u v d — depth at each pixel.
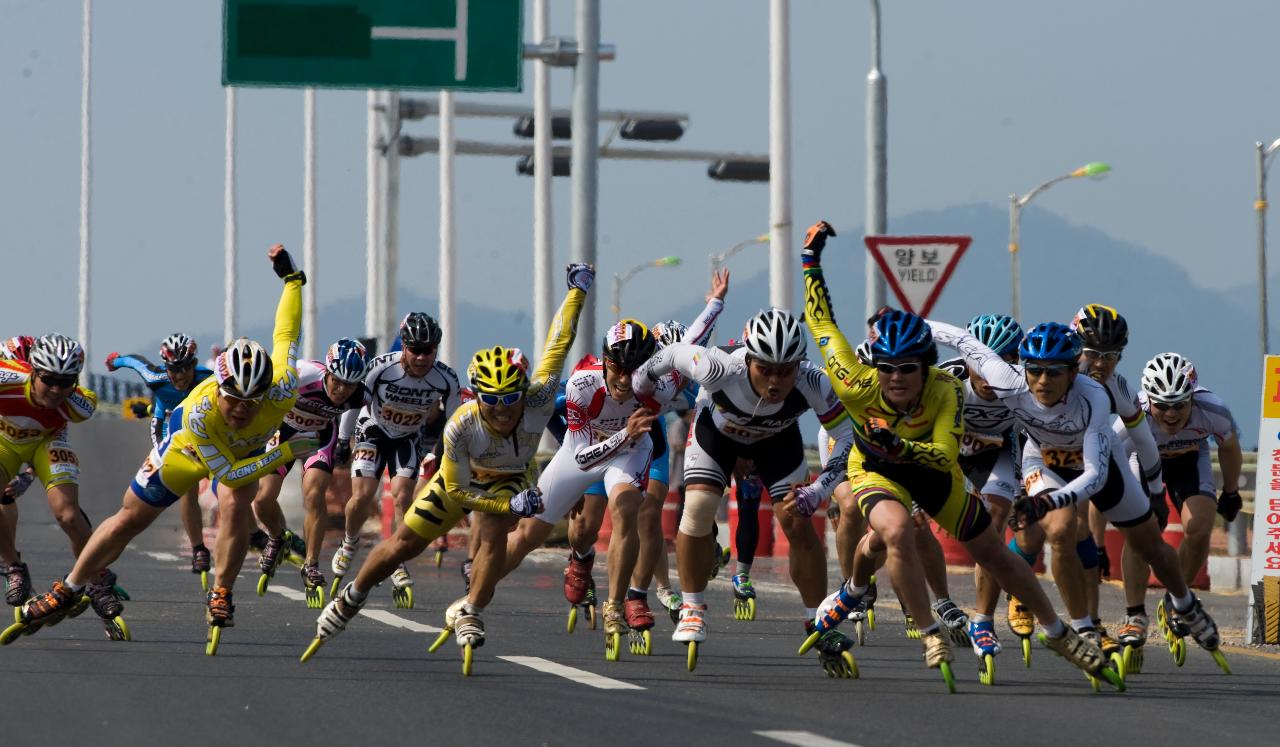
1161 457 34.47
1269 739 21.53
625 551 29.62
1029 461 28.95
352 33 52.12
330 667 27.33
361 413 42.84
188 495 41.69
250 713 22.22
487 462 26.94
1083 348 28.61
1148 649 32.75
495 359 25.94
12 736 20.20
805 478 29.92
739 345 33.12
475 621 26.83
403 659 28.61
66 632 31.58
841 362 25.66
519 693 24.50
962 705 24.19
